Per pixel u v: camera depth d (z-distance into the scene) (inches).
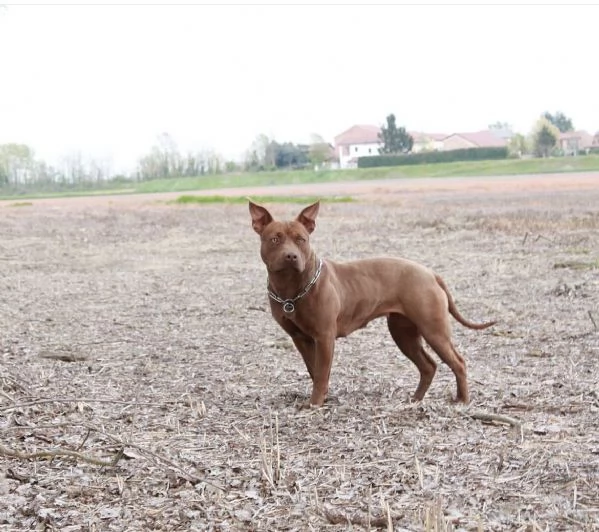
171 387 212.5
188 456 172.6
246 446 176.4
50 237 621.3
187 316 290.2
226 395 206.5
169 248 520.1
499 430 180.7
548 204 763.4
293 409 194.9
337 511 153.1
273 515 154.0
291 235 189.5
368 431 181.6
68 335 265.4
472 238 497.4
